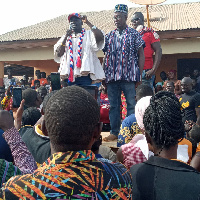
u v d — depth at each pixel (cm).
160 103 142
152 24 1309
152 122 141
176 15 1461
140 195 131
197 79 970
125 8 470
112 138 439
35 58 1296
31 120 314
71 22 460
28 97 404
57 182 100
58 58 479
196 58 1430
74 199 98
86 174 103
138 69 464
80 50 450
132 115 312
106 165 110
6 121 183
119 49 461
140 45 459
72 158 104
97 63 463
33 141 215
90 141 111
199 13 1454
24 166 171
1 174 149
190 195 122
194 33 1109
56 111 105
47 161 108
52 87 355
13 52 1318
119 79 452
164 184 127
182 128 141
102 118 553
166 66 1466
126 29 472
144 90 359
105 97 566
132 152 202
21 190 100
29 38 1327
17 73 2155
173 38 1129
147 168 136
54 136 107
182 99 537
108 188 103
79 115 105
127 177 111
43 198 98
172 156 141
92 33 457
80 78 459
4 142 210
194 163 227
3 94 1027
